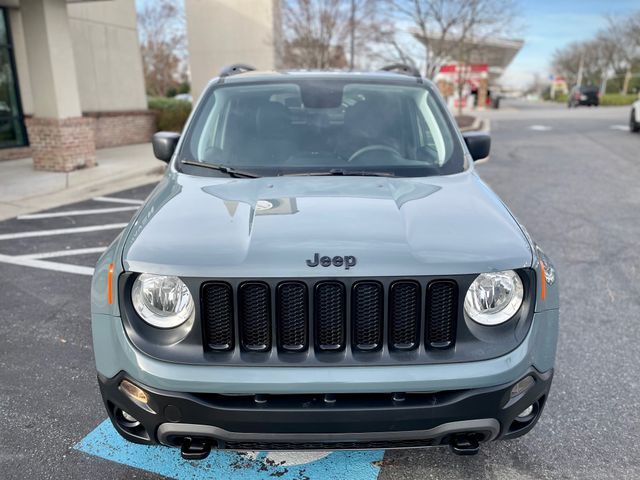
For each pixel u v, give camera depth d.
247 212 2.38
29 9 10.02
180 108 17.20
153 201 2.64
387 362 2.02
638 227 6.73
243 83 3.60
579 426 2.91
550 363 2.20
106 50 15.08
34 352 3.71
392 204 2.44
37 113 10.54
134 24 16.06
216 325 2.05
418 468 2.62
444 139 3.27
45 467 2.62
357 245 2.07
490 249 2.12
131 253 2.12
